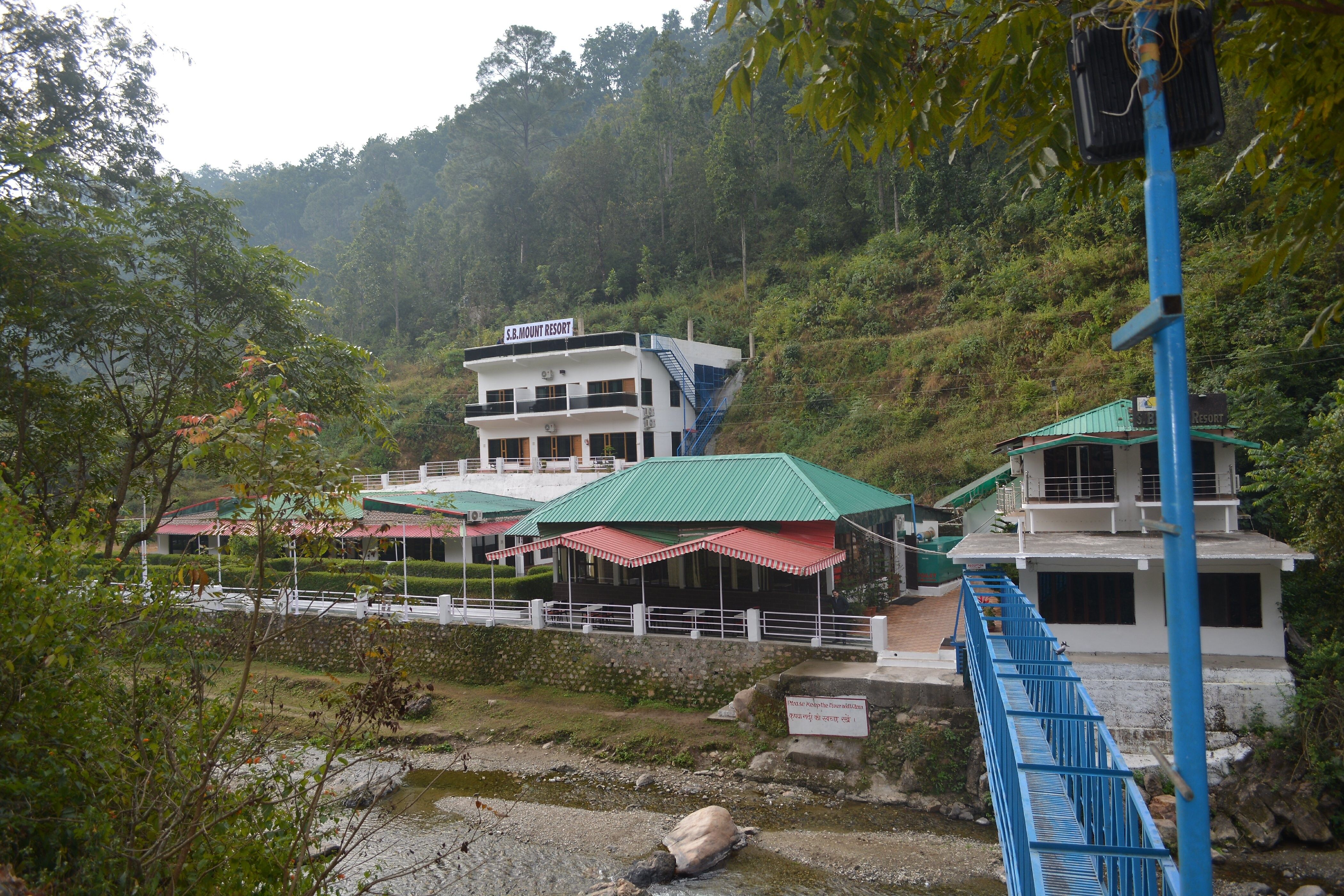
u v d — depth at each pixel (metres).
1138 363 34.81
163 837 6.67
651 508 25.61
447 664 25.58
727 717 21.00
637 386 40.66
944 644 21.66
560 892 14.67
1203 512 20.84
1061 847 5.10
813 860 15.48
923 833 16.36
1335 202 5.50
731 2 5.53
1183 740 3.15
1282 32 5.33
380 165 104.31
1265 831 15.30
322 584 29.77
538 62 77.44
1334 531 17.73
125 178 17.55
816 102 6.09
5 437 13.63
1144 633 19.36
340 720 10.11
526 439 43.69
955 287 44.47
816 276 52.78
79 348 13.70
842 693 19.23
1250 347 28.80
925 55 6.14
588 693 23.45
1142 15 3.49
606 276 63.50
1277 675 17.33
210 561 9.61
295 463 7.66
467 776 19.86
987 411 38.03
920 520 33.88
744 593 23.89
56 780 6.66
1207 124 3.54
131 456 14.55
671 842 16.02
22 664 6.77
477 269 67.06
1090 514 21.98
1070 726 8.27
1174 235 3.29
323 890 8.06
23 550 6.90
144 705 7.91
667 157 66.75
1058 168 5.92
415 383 59.97
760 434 44.06
